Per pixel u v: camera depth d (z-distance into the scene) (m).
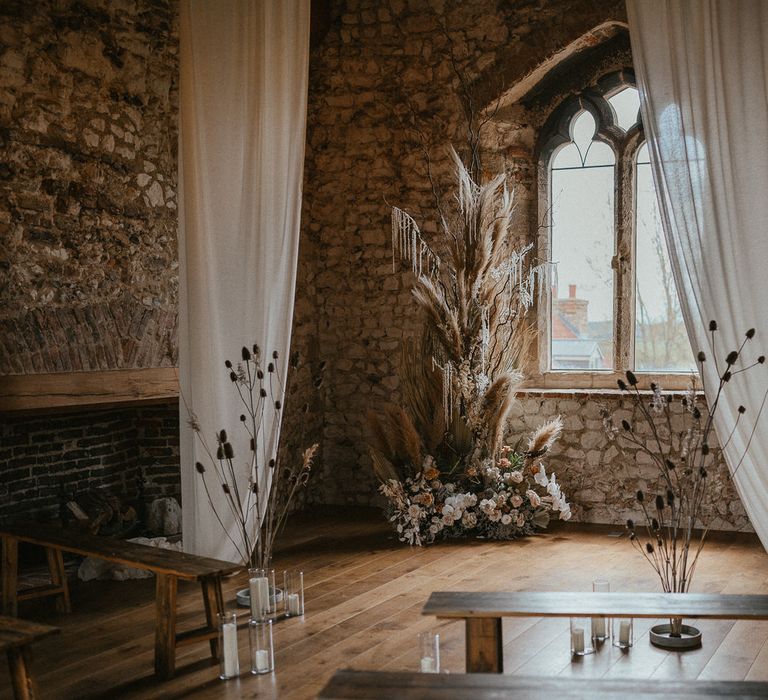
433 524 5.84
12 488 5.18
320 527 6.34
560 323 6.80
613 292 6.62
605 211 6.64
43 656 3.79
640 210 6.55
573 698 2.25
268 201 5.12
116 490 5.95
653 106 4.90
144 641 3.97
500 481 6.07
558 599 3.21
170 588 3.54
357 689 2.32
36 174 4.89
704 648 3.81
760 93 4.81
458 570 5.16
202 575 3.50
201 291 5.21
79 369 5.10
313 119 7.03
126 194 5.47
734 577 4.95
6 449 5.14
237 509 5.14
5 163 4.72
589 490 6.41
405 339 6.60
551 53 6.42
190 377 5.25
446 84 6.70
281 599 4.52
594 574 5.03
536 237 6.82
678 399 6.09
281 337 5.09
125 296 5.45
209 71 5.21
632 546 5.68
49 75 4.97
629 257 6.57
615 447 6.31
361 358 7.02
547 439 6.03
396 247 6.88
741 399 4.80
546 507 6.12
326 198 7.05
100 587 4.88
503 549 5.66
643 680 2.37
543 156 6.80
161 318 5.68
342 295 7.05
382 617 4.27
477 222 6.06
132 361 5.45
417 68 6.77
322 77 7.00
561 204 6.79
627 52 6.49
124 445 6.03
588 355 6.72
